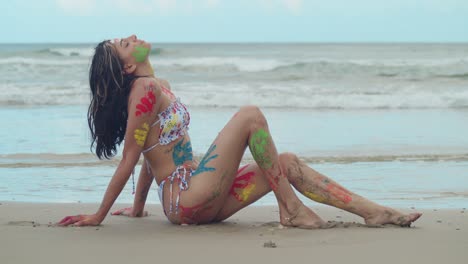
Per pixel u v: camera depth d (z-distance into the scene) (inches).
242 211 216.1
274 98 716.0
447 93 756.0
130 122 170.4
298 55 1481.3
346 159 346.6
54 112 601.9
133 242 152.6
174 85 846.5
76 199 249.6
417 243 151.8
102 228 172.9
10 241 153.2
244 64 1032.8
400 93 761.6
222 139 171.6
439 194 261.1
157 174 179.6
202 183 171.0
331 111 643.5
